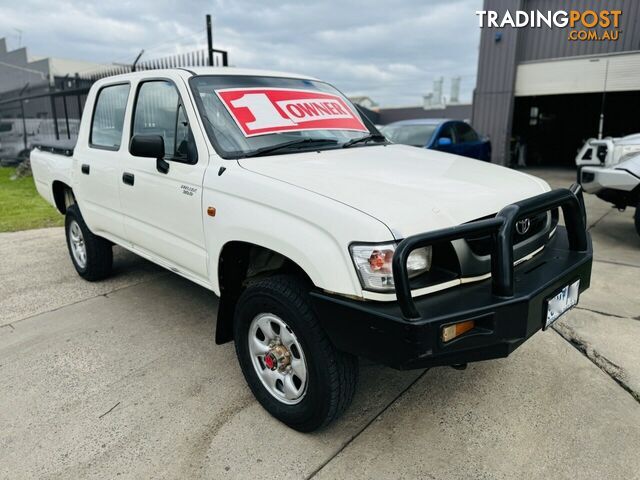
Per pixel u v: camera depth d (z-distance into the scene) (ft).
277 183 7.80
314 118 10.79
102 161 12.39
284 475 7.24
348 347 6.81
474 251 7.15
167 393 9.39
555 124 62.59
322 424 7.73
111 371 10.20
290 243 7.23
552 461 7.38
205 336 11.73
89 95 13.66
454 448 7.73
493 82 50.42
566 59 46.57
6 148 49.06
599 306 12.82
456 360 6.55
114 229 12.59
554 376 9.66
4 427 8.45
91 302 13.89
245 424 8.42
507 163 51.60
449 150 28.81
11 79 66.54
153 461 7.58
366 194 7.25
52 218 25.43
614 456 7.45
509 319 6.61
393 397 9.11
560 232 9.60
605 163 20.03
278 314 7.76
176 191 9.70
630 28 42.88
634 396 8.95
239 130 9.52
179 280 15.60
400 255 6.07
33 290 14.90
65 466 7.52
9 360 10.73
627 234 20.43
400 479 7.12
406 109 133.80
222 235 8.56
